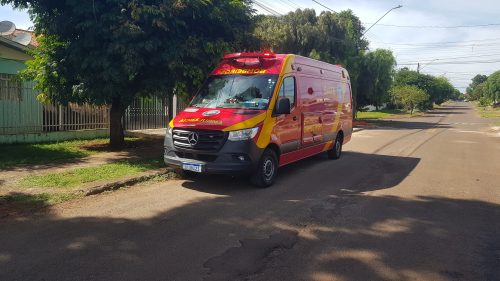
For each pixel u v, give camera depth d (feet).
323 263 14.71
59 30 32.81
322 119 34.76
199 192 24.58
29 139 41.70
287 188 26.25
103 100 34.65
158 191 24.67
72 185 24.54
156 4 32.73
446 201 23.97
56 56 35.96
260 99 26.66
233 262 14.62
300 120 30.27
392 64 110.52
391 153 44.96
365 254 15.60
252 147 24.39
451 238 17.62
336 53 90.17
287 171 32.30
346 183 28.17
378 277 13.70
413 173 32.58
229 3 36.19
